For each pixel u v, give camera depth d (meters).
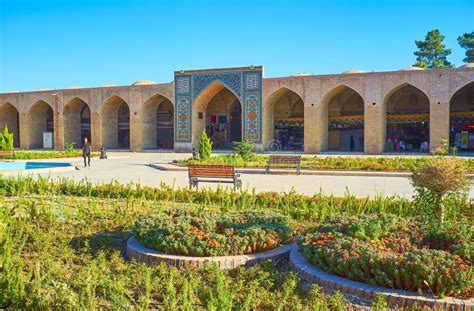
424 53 33.78
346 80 19.67
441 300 2.87
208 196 6.54
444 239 3.83
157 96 24.61
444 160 4.73
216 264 3.46
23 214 5.43
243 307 2.84
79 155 18.80
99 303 3.00
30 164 14.94
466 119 21.20
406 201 5.71
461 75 17.70
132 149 24.16
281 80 20.86
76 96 25.42
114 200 6.68
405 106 22.67
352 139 23.31
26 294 2.96
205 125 24.09
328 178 10.60
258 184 9.44
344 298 3.07
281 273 3.55
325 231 4.12
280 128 24.50
